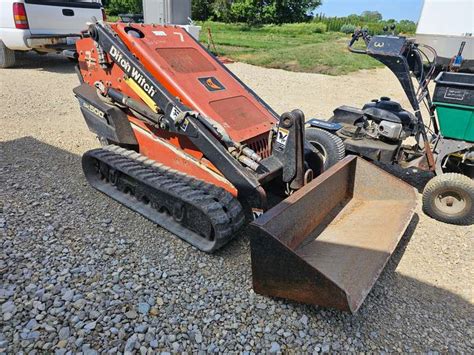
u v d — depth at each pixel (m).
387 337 2.46
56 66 10.74
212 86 3.55
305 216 2.97
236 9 34.84
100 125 4.03
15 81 8.74
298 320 2.53
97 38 3.69
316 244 3.00
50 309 2.50
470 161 4.00
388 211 3.39
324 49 17.20
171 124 3.26
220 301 2.66
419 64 4.12
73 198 3.91
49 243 3.15
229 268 2.99
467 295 2.88
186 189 3.21
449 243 3.49
